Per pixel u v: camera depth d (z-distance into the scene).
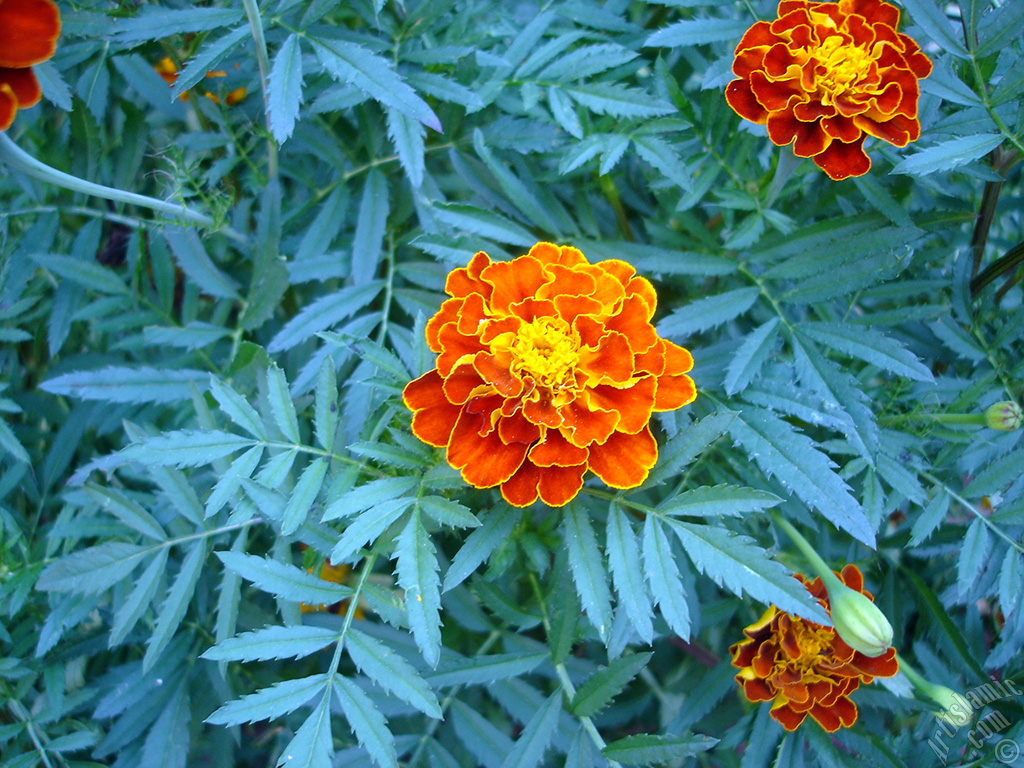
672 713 0.31
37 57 0.18
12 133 0.30
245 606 0.28
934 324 0.27
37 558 0.28
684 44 0.25
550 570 0.27
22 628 0.27
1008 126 0.24
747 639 0.24
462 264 0.25
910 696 0.24
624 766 0.23
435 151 0.30
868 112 0.22
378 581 0.31
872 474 0.25
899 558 0.29
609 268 0.21
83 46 0.29
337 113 0.29
